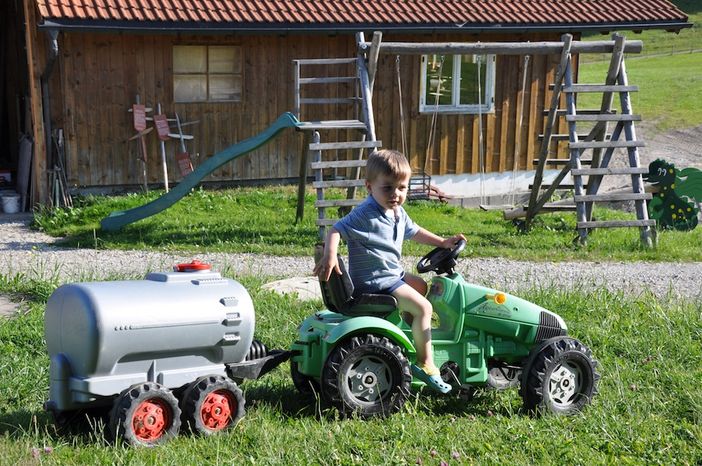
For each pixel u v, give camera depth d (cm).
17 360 667
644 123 3128
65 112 1598
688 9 6053
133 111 1639
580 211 1380
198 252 1269
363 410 558
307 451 499
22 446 497
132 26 1546
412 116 1841
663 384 660
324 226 1352
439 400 606
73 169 1616
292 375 611
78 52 1596
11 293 927
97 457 481
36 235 1407
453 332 591
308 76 1764
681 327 812
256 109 1742
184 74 1694
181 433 527
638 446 528
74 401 513
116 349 504
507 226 1548
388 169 562
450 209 1673
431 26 1747
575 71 1962
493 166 1923
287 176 1784
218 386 528
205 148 1719
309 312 837
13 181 1822
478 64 1806
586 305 891
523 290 969
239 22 1612
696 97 3566
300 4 1722
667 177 1573
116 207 1523
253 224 1461
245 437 520
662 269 1223
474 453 513
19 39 1773
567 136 1473
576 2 1950
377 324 558
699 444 538
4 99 2006
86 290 512
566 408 589
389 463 486
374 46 1356
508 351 605
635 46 1376
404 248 1292
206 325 529
